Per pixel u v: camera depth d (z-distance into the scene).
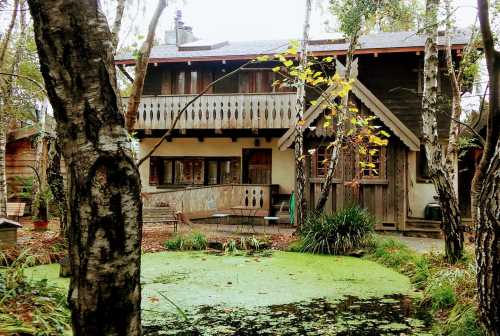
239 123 15.55
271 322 5.06
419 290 6.64
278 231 13.31
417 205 15.27
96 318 1.92
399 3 9.60
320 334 4.64
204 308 5.65
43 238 10.48
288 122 15.24
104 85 1.94
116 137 1.97
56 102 1.93
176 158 17.78
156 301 5.97
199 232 11.73
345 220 10.38
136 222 2.02
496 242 2.70
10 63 15.33
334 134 11.88
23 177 17.47
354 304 5.87
